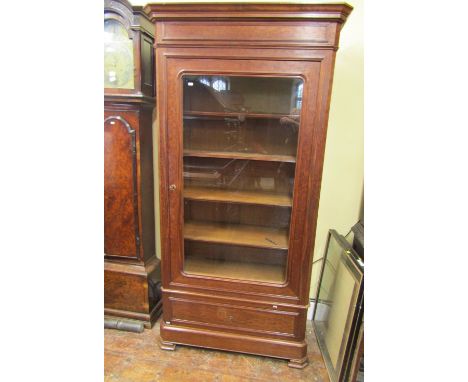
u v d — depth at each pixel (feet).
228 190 5.11
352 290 4.32
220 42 4.05
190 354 5.18
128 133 5.19
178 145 4.52
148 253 5.93
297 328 4.87
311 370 4.94
